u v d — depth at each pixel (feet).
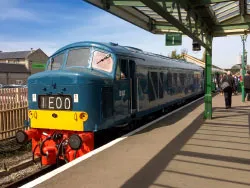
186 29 29.25
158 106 45.65
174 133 32.99
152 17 41.06
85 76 27.35
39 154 28.60
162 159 23.34
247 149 26.22
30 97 29.45
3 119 39.96
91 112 27.35
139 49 42.55
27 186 18.08
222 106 60.03
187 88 71.67
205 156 24.12
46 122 28.50
